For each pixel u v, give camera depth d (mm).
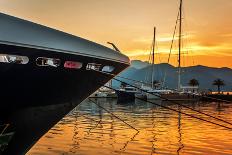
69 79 9547
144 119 41469
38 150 19844
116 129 30578
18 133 9680
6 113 9078
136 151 20625
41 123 10117
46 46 8156
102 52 9773
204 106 71938
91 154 19297
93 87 10891
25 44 7762
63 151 19797
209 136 27188
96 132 28125
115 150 20641
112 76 11234
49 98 9688
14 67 8086
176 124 35969
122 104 74000
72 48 8750
